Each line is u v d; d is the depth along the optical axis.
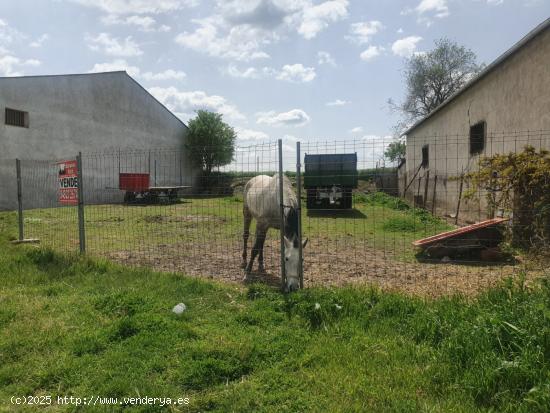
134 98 24.75
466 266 6.45
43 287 5.00
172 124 28.66
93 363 3.17
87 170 21.12
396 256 7.38
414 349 3.25
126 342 3.47
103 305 4.28
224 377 2.98
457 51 34.09
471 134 12.12
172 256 7.55
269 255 7.64
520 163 7.56
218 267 6.66
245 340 3.47
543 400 2.37
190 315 4.05
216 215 14.24
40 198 17.33
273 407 2.61
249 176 10.70
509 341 2.94
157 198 20.00
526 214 7.29
